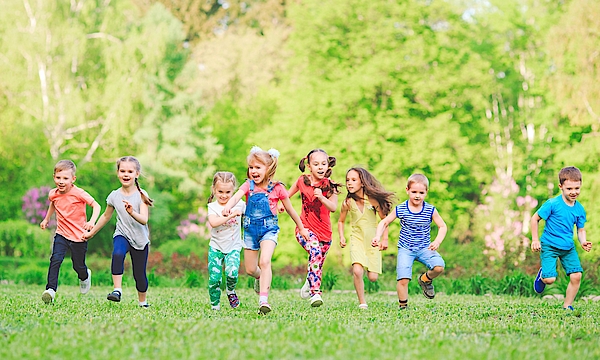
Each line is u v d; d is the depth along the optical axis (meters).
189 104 31.77
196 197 33.25
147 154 30.72
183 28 39.97
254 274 8.06
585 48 24.02
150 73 30.67
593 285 14.34
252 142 25.73
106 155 32.62
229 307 8.37
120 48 30.05
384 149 24.09
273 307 8.46
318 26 25.61
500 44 30.81
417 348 4.98
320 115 24.84
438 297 12.20
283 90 27.03
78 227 8.77
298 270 18.44
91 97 30.70
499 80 31.41
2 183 30.91
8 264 23.50
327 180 8.84
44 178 28.30
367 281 14.77
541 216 8.76
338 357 4.64
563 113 24.95
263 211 7.64
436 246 8.42
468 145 26.48
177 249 25.61
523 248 17.09
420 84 24.59
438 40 25.77
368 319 7.03
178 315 7.01
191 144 31.25
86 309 7.66
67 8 30.05
